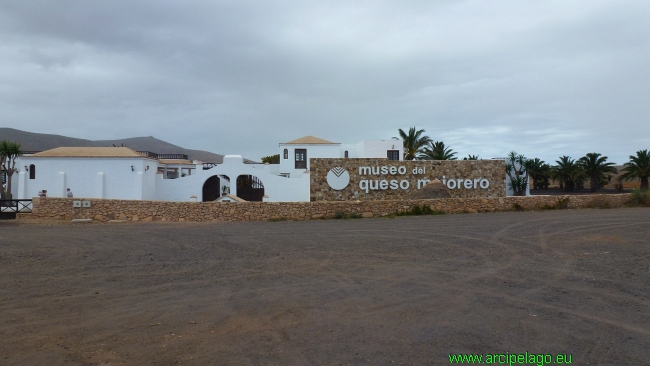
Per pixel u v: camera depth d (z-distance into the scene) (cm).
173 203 2125
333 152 4591
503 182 3291
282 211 2155
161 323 603
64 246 1313
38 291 777
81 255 1155
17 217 2114
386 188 3178
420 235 1489
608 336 541
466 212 2322
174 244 1345
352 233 1576
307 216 2166
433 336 546
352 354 492
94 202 2133
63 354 496
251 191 3962
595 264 967
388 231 1612
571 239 1339
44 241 1420
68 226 1911
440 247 1238
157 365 466
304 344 523
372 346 516
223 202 2130
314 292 764
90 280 863
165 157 5828
